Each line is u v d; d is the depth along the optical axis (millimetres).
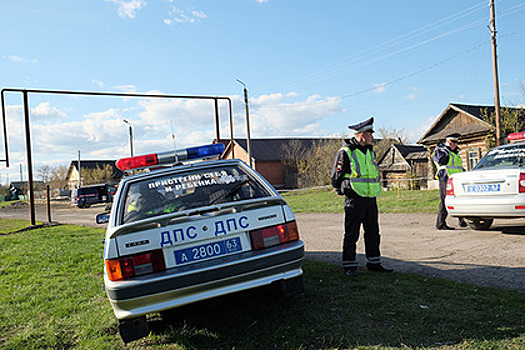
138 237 3395
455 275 4922
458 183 7652
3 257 9188
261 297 4496
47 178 92625
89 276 6516
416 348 3062
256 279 3586
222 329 3768
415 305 3875
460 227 8555
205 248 3547
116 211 3898
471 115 25359
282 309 4070
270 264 3598
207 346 3451
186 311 4336
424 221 9945
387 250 6746
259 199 3766
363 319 3668
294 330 3531
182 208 4047
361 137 5250
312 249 7441
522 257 5516
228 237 3625
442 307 3775
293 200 23828
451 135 8453
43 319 4520
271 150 47281
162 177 4352
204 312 4246
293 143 45250
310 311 3949
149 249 3396
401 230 8789
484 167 8125
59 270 7203
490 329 3240
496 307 3666
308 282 4930
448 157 8352
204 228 3551
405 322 3527
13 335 4145
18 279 6672
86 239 11586
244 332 3639
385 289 4422
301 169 42500
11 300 5352
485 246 6422
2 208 54156
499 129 20016
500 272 4867
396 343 3170
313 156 40219
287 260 3670
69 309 4773
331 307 4012
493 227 8180
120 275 3307
